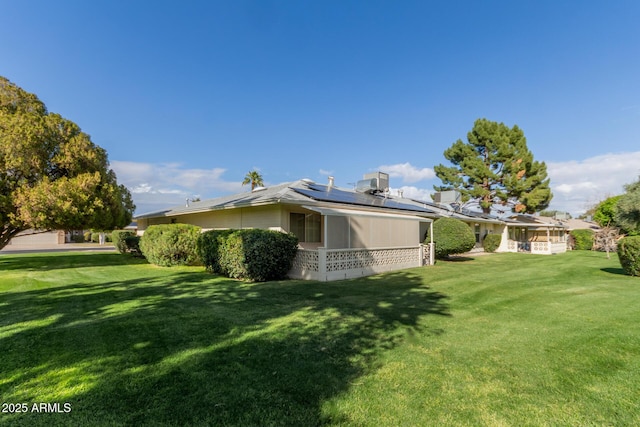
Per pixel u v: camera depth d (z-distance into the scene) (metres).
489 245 28.16
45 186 13.09
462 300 7.84
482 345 4.72
